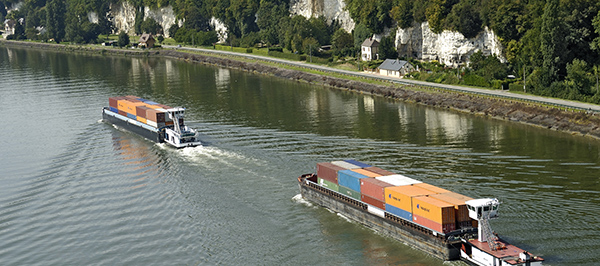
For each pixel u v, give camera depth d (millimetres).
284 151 138125
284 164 128750
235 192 114938
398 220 91688
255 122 169500
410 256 87750
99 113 191750
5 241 99688
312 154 134875
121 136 162625
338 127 160500
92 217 107438
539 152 130625
